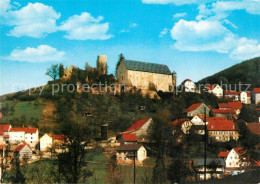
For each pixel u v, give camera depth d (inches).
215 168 2536.9
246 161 2733.8
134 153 2647.6
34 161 2561.5
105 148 2974.9
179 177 2169.0
